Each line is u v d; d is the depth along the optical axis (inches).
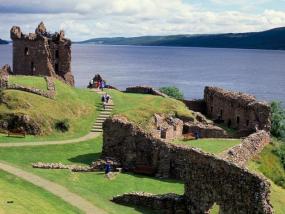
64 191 1835.6
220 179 1577.3
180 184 2046.0
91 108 3149.6
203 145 2401.6
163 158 2155.5
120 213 1659.7
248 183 1477.6
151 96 3629.4
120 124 2258.9
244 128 3358.8
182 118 3275.1
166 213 1713.8
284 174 2507.4
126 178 2091.5
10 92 2822.3
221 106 3752.5
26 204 1535.4
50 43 4163.4
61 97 3058.6
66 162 2292.1
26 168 2103.8
